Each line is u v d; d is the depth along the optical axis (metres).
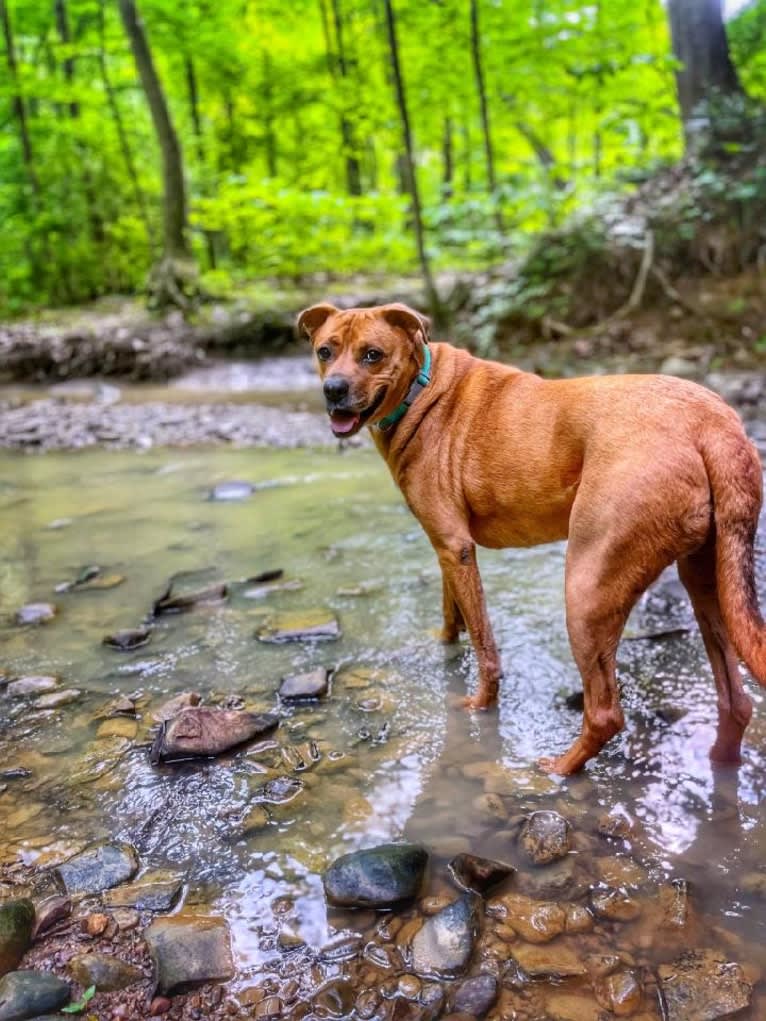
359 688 2.99
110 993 1.69
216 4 14.92
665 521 2.08
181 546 4.66
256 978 1.71
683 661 3.08
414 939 1.79
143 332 11.88
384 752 2.57
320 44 17.95
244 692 2.99
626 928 1.81
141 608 3.80
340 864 1.97
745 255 9.20
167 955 1.75
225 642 3.43
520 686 2.97
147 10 14.52
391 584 3.97
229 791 2.40
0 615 3.76
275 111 16.41
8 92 14.23
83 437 7.90
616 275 9.59
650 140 13.95
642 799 2.28
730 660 2.36
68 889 2.00
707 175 9.02
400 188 19.81
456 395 2.74
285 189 13.25
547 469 2.49
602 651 2.26
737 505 2.04
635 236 9.66
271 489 5.84
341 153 15.71
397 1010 1.62
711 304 8.91
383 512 5.15
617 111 11.30
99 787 2.44
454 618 3.25
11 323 13.64
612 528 2.14
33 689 3.05
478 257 12.91
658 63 9.90
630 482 2.11
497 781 2.40
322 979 1.71
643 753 2.50
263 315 11.83
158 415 8.75
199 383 10.66
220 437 7.73
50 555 4.58
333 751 2.58
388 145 14.98
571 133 16.53
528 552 4.38
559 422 2.46
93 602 3.89
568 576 2.27
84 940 1.84
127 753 2.62
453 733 2.68
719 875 1.97
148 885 2.00
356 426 2.60
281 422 8.25
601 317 9.50
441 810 2.27
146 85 12.30
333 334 2.61
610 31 10.92
